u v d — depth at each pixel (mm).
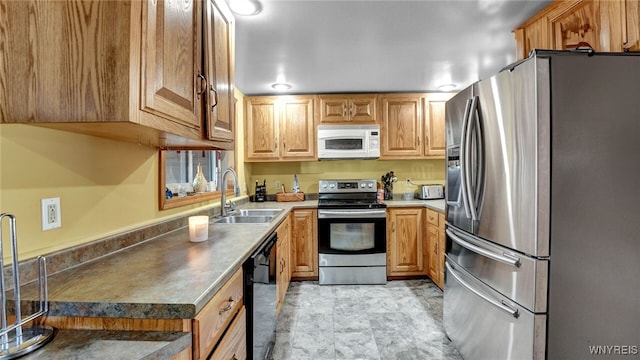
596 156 1320
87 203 1265
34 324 838
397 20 1910
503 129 1490
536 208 1322
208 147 1759
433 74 2934
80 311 827
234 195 3256
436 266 3064
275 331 2180
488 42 2232
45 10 862
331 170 3885
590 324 1342
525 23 1921
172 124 1074
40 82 863
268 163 3893
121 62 847
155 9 948
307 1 1696
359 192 3740
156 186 1773
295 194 3754
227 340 1122
